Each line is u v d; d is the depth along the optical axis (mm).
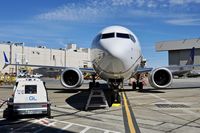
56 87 26656
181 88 24375
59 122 8914
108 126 8203
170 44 79500
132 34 13742
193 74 70562
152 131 7504
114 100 13336
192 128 7887
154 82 17562
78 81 17453
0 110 11641
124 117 9695
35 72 70188
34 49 70312
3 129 7938
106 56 11633
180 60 78875
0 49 61656
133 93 19125
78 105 12938
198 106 12570
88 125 8383
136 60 13680
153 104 13242
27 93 9602
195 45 74188
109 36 12547
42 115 10102
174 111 11070
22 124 8656
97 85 22125
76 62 83312
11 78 40562
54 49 76188
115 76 12500
